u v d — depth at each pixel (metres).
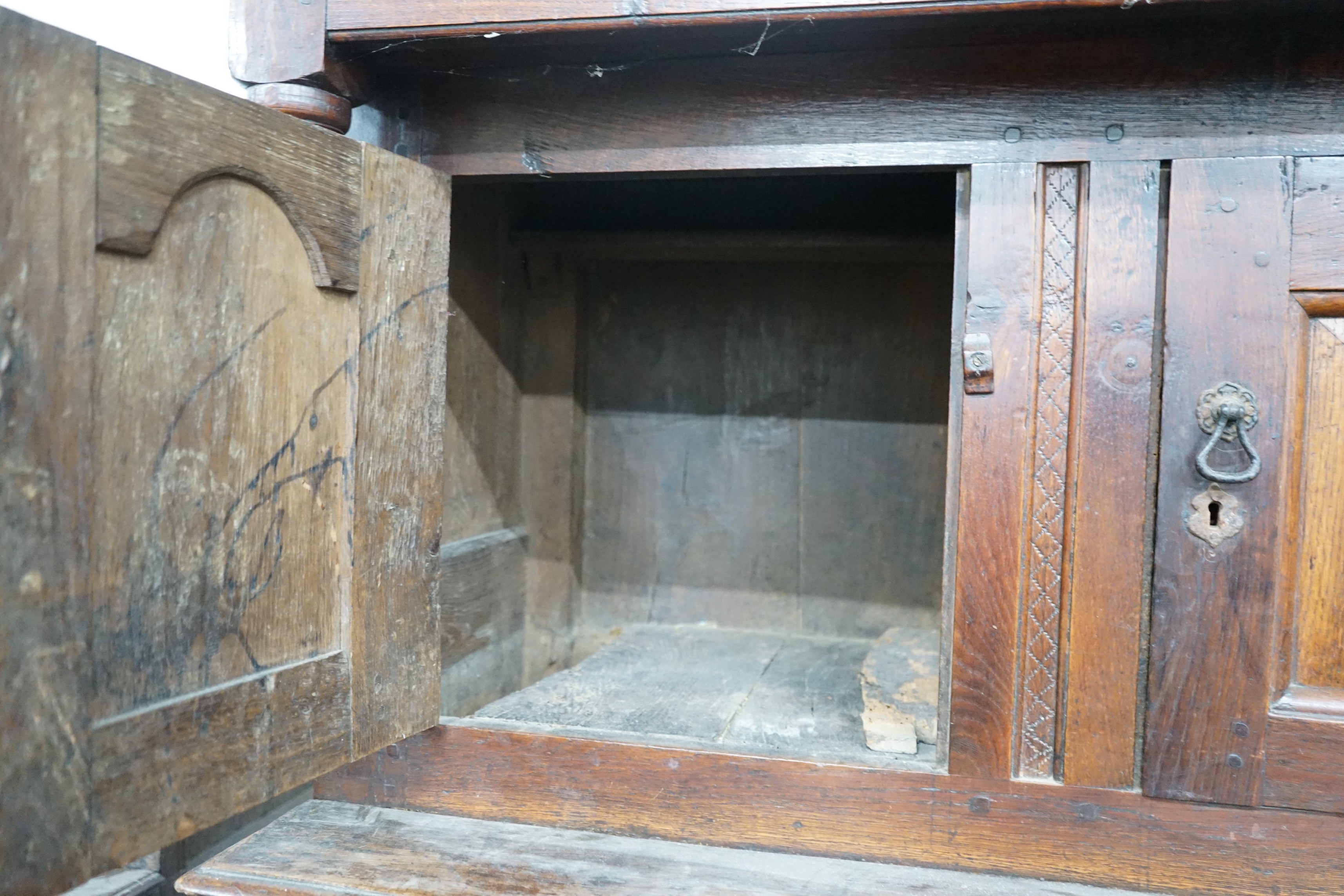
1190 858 1.16
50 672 0.79
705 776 1.28
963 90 1.19
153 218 0.87
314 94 1.18
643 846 1.28
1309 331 1.12
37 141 0.76
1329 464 1.12
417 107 1.33
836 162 1.23
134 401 0.87
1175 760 1.15
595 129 1.29
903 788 1.22
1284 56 1.11
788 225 1.96
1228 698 1.14
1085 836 1.18
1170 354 1.14
